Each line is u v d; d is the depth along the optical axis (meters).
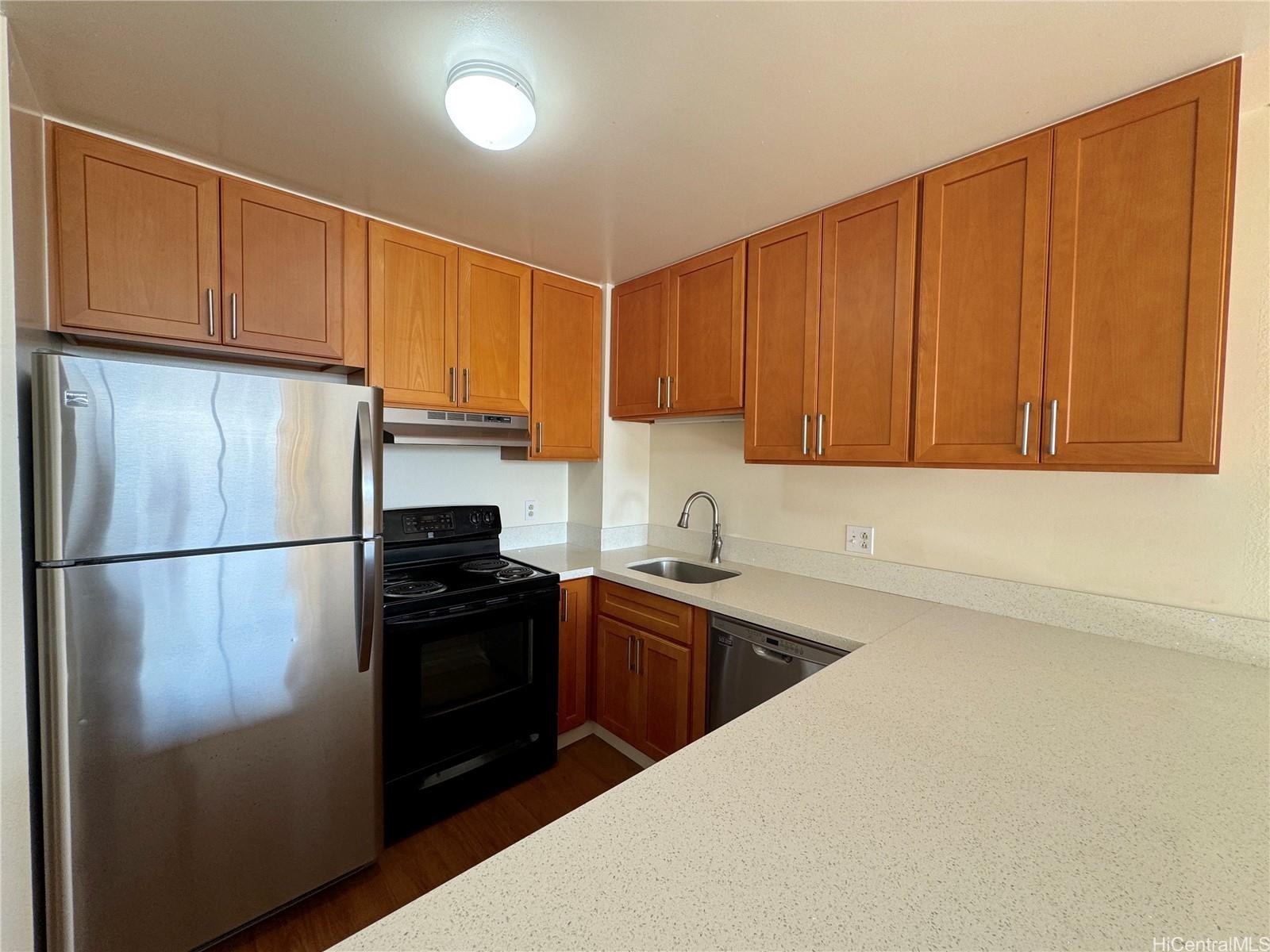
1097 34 1.04
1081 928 0.55
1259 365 1.28
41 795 1.14
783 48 1.10
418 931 0.54
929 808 0.75
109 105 1.30
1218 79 1.11
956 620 1.65
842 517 2.14
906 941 0.54
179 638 1.28
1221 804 0.77
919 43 1.08
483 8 1.00
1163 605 1.42
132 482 1.20
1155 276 1.18
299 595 1.45
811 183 1.66
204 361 1.85
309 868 1.52
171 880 1.30
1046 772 0.84
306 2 0.98
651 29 1.05
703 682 1.95
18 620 1.04
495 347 2.28
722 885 0.60
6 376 1.00
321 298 1.80
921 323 1.56
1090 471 1.30
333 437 1.50
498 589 2.02
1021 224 1.38
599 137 1.43
